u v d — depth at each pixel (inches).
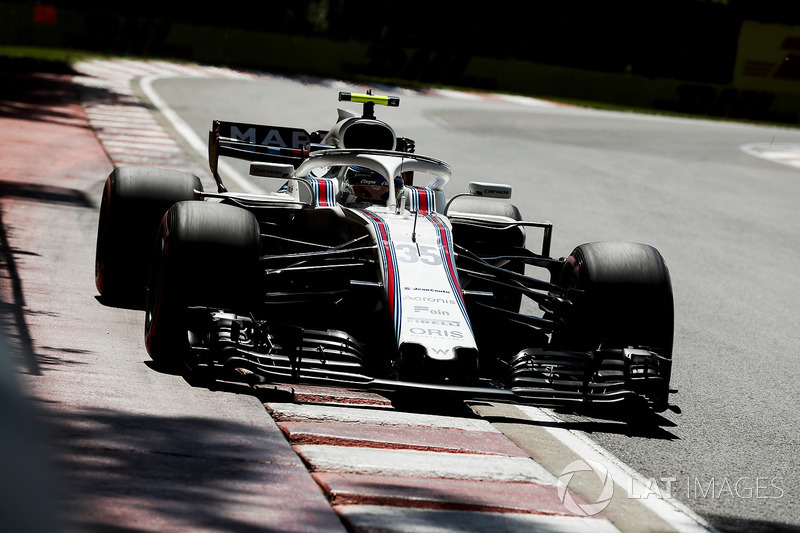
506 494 569.9
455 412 730.2
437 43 5354.3
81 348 764.0
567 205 2092.8
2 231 1184.2
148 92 3326.8
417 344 679.7
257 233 738.8
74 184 1615.4
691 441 723.4
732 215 2246.6
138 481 516.1
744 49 5777.6
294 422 650.8
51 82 3299.7
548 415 756.0
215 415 638.5
